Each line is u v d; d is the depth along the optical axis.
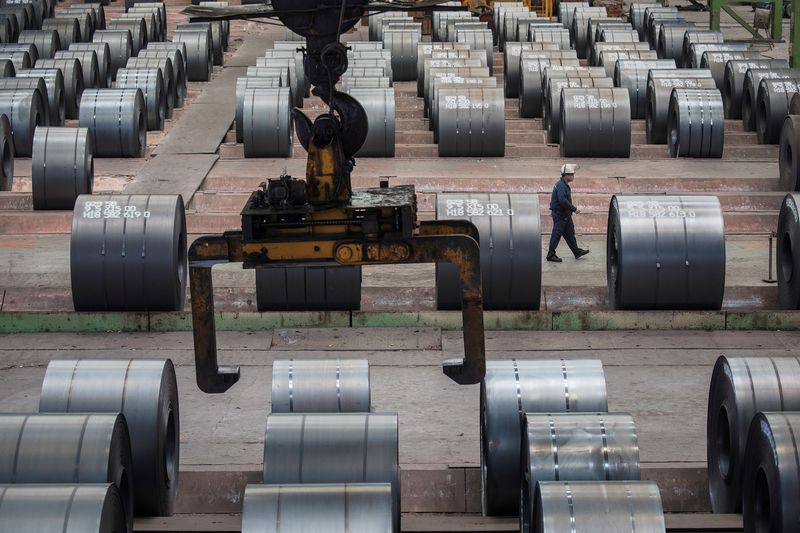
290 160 27.52
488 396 12.05
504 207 18.09
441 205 18.08
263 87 28.61
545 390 12.06
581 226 23.30
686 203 18.20
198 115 31.47
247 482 13.03
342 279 18.14
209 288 10.07
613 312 18.09
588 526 9.37
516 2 47.16
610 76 33.66
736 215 23.17
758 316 18.09
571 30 42.97
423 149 28.19
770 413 10.84
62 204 23.75
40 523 9.07
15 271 20.52
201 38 36.78
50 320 18.16
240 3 50.53
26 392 15.77
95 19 43.00
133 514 11.82
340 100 9.70
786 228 18.61
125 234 18.03
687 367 16.62
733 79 31.28
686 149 27.53
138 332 18.17
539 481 10.16
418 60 34.06
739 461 12.23
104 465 10.48
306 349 17.48
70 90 32.38
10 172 25.45
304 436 11.01
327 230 9.63
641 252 17.94
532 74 31.77
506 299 18.14
